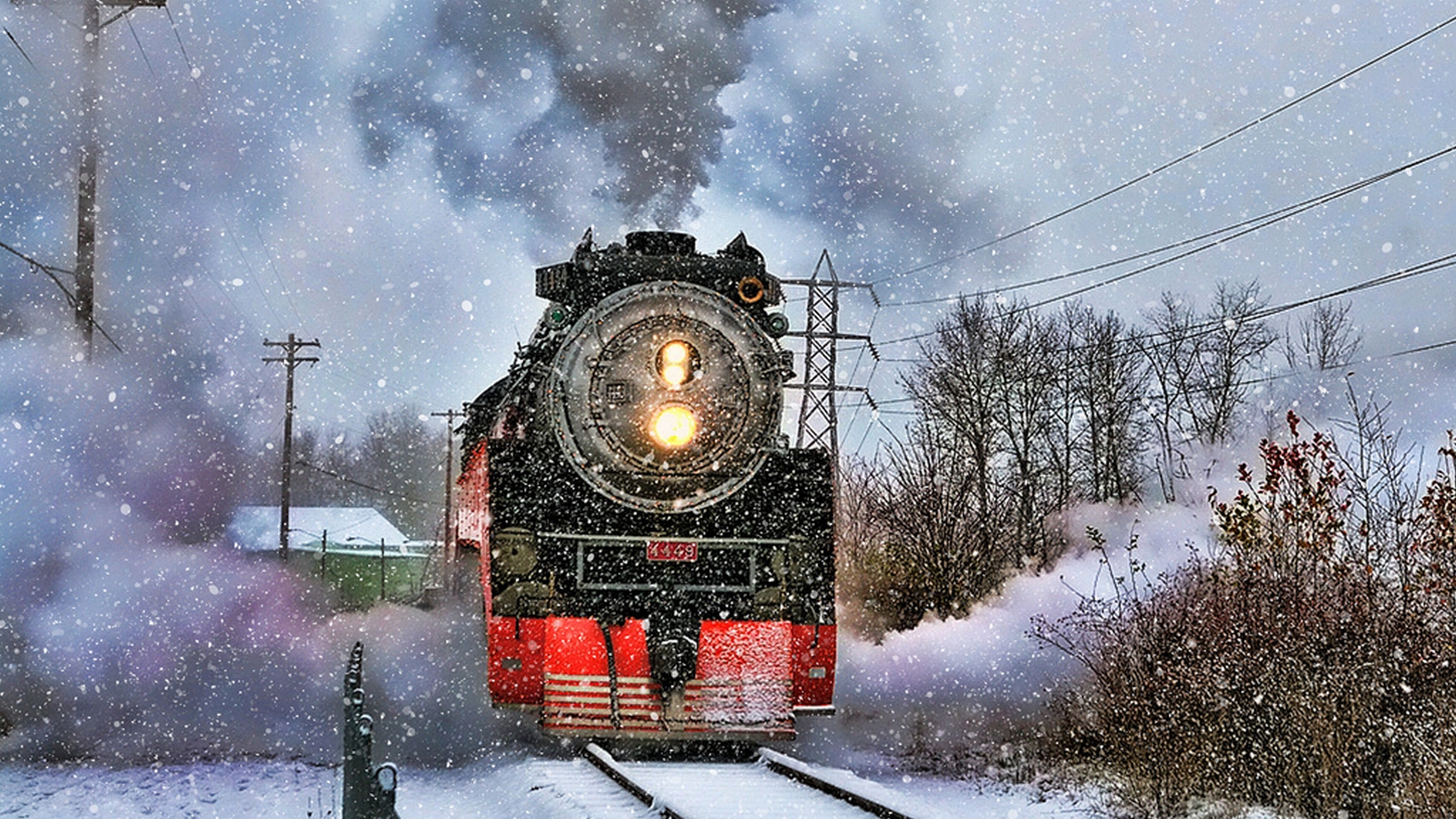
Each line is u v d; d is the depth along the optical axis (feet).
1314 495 35.19
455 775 35.55
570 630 35.55
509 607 35.78
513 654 35.50
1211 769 31.14
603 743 37.55
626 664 35.24
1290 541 35.17
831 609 36.68
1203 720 31.99
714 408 36.88
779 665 35.88
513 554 36.06
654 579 36.63
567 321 38.27
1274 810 29.91
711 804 27.37
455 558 58.75
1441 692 29.94
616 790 29.63
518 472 36.58
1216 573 36.01
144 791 32.04
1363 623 31.58
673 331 37.06
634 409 36.65
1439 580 32.48
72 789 32.19
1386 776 29.01
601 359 36.86
